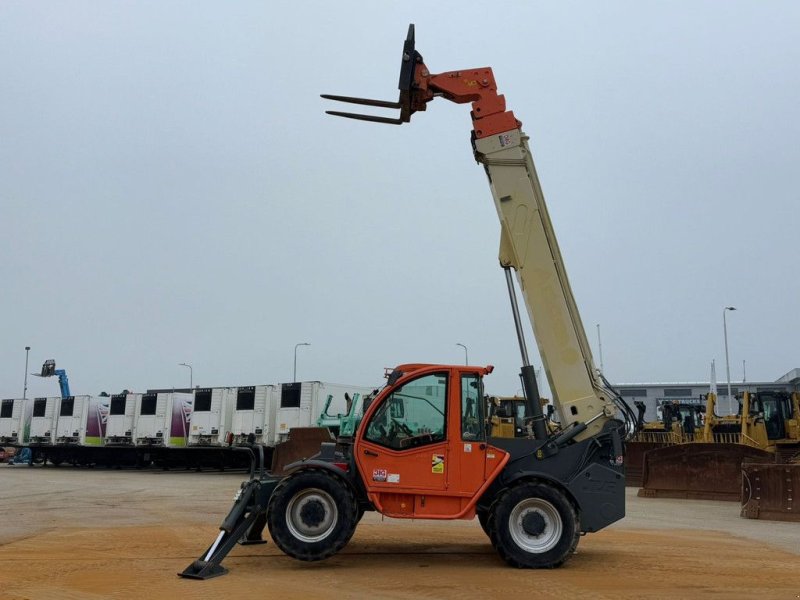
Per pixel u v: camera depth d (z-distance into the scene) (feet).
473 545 34.35
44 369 167.84
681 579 26.23
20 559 29.99
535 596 23.29
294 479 28.14
